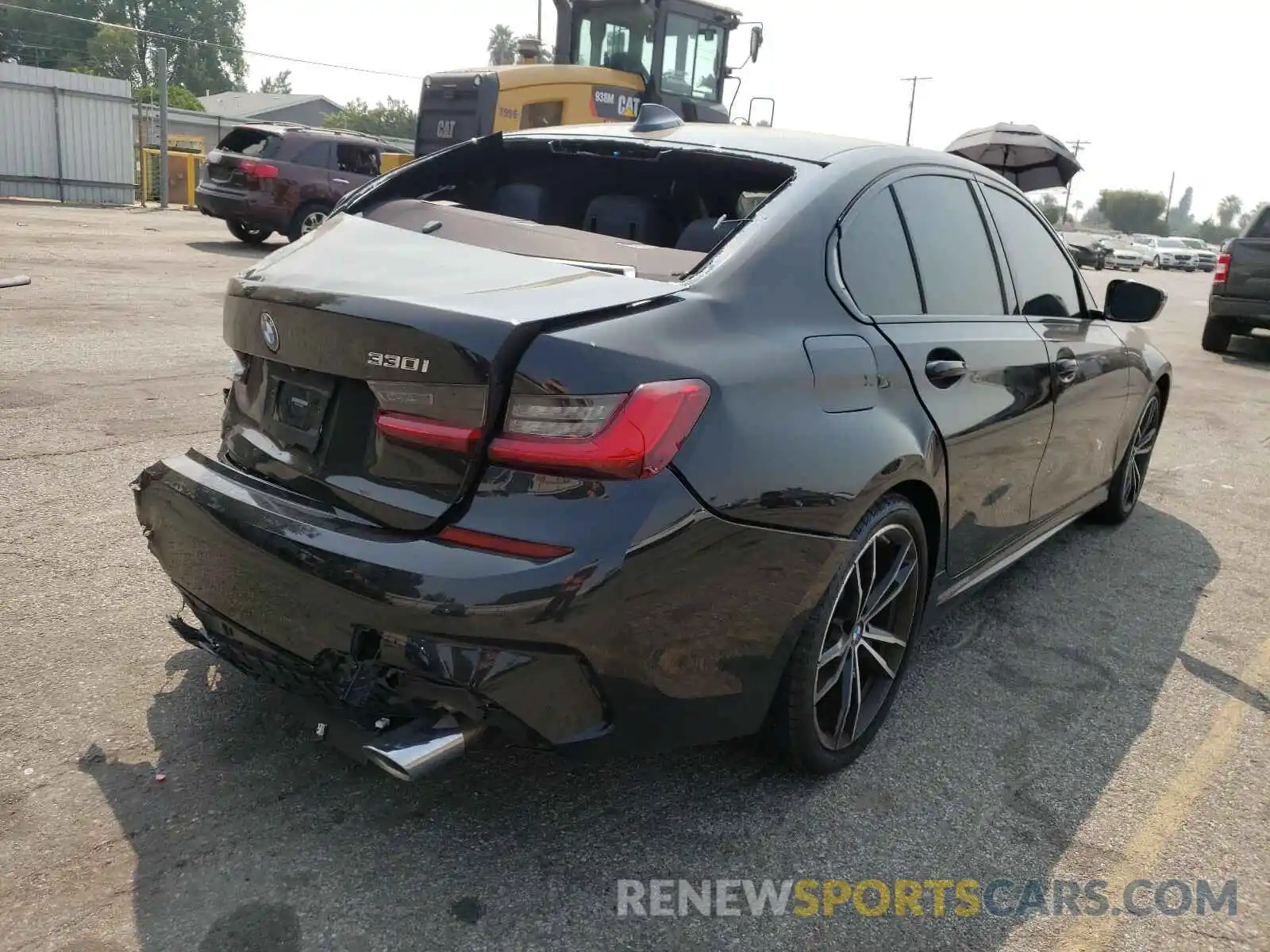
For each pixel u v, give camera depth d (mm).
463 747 2100
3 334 7328
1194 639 3896
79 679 2941
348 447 2287
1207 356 12117
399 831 2428
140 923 2086
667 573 2082
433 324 2100
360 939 2094
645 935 2174
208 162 15180
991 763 2939
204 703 2877
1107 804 2775
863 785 2783
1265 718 3305
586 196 3744
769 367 2314
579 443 2004
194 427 5363
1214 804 2805
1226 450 7172
